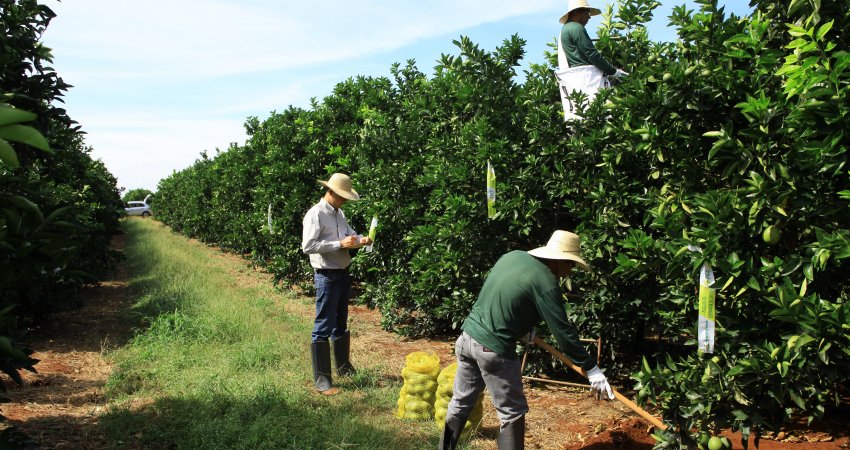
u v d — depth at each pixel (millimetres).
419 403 5324
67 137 5082
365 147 10086
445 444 4383
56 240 2643
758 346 3934
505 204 6754
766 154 3908
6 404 5594
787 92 3807
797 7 3809
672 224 4383
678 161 4664
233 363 6805
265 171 15078
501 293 3994
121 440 4715
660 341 6609
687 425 4211
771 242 3891
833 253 3623
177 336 8023
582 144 6191
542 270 4008
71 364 7316
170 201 35594
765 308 4055
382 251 9758
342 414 5332
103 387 6297
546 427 5348
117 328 9453
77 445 4641
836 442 4871
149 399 5801
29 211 2553
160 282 13312
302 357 7195
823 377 3799
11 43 4312
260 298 11828
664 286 5703
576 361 4039
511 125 7242
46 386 6348
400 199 9508
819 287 4020
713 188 4676
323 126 13234
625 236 5859
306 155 13781
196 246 25734
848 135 3428
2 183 3266
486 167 7129
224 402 5457
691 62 4723
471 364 4199
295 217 13461
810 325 3559
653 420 4258
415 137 9328
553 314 3932
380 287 9922
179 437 4707
